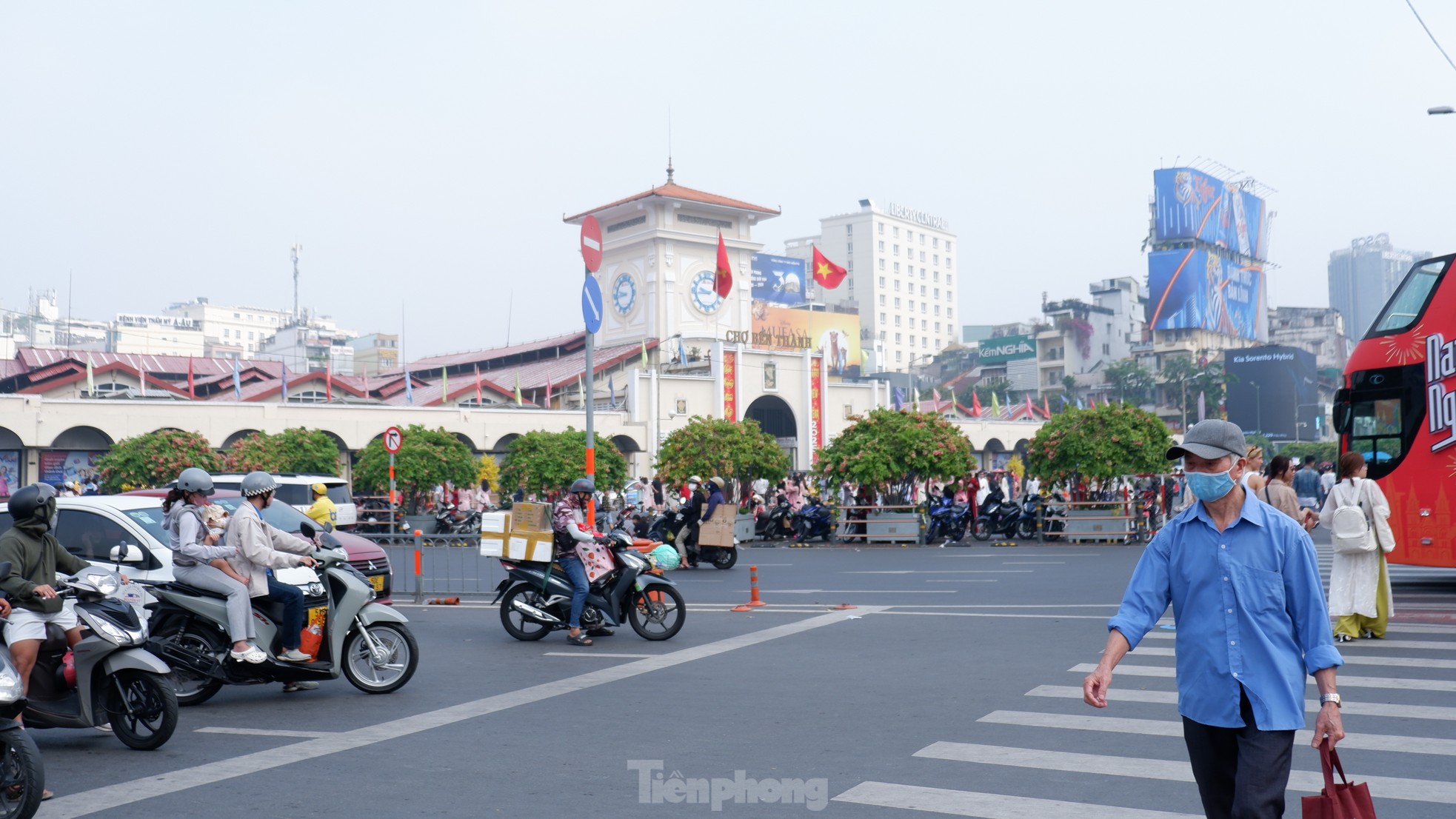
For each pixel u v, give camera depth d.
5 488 41.44
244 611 8.79
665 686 9.30
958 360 153.75
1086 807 5.65
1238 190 119.75
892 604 15.05
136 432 44.06
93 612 7.37
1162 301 112.62
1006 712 7.95
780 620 13.54
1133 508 28.56
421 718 8.25
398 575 20.23
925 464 28.56
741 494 39.25
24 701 6.23
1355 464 11.12
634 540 12.59
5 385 52.78
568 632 13.08
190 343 168.38
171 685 7.46
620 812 5.71
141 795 6.22
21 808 5.77
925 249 175.75
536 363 75.44
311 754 7.13
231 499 12.92
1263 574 3.90
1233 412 95.12
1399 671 9.30
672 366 63.59
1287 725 3.79
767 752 6.93
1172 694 8.55
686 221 73.56
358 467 36.97
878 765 6.55
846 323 90.56
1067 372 127.00
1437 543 14.79
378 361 103.25
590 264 18.22
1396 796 5.79
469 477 37.16
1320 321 148.00
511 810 5.77
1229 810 3.97
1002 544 28.36
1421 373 15.06
